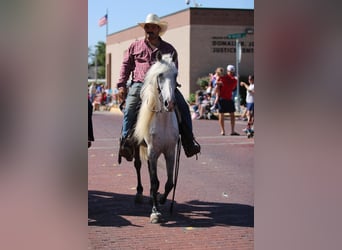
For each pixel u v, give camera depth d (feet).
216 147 42.27
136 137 19.90
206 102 72.28
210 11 101.65
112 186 27.02
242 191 25.45
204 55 101.96
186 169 32.24
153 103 19.13
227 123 65.67
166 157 20.15
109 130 60.75
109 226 18.95
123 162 35.32
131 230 18.44
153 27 20.63
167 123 19.42
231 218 20.20
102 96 117.29
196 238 17.46
